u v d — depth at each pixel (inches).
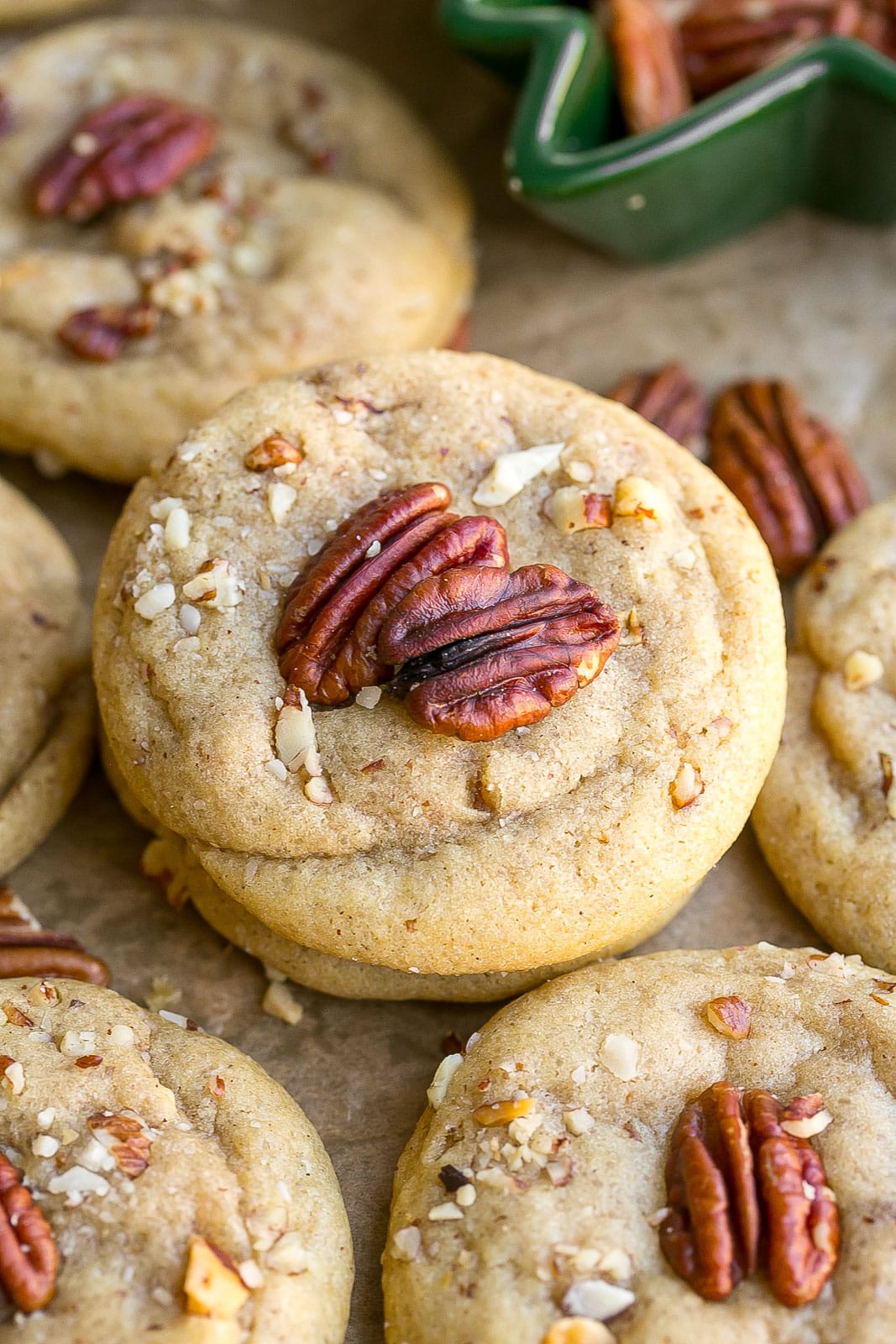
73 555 15.6
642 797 13.0
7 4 17.1
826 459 15.5
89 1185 12.5
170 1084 13.1
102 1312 12.2
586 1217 12.5
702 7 16.6
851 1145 12.6
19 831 14.2
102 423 15.4
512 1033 13.2
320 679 13.0
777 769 14.1
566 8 16.3
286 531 13.4
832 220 17.0
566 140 16.0
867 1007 13.1
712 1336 12.1
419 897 12.9
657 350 16.4
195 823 13.1
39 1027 13.2
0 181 16.2
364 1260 13.1
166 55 16.8
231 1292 12.3
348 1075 13.8
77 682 14.7
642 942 14.0
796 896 14.0
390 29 18.0
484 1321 12.3
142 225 15.8
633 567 13.3
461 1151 12.9
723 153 15.6
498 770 12.9
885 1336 12.1
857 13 16.5
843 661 14.3
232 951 14.1
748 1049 13.0
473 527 13.0
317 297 15.5
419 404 13.7
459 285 16.2
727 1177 12.4
